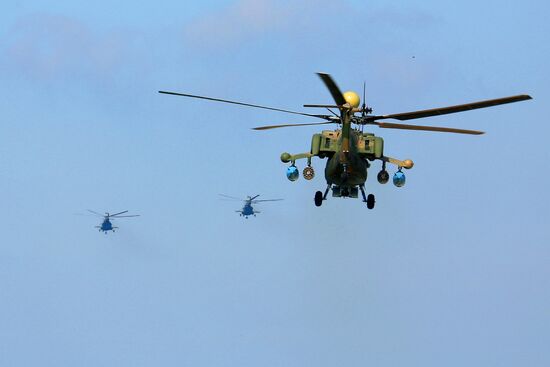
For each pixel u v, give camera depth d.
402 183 174.88
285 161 175.00
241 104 159.88
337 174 171.88
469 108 156.75
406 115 164.75
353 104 168.12
